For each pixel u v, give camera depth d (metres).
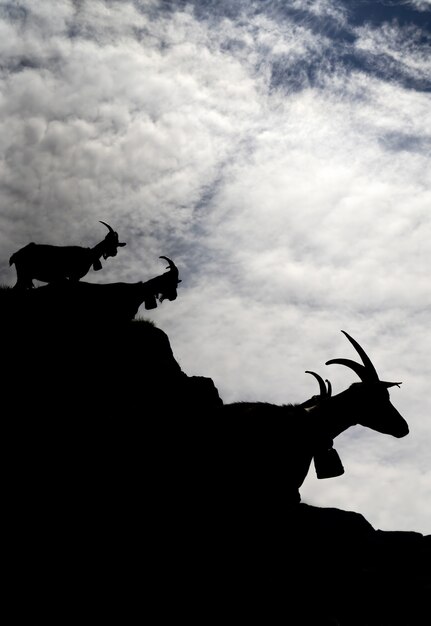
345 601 7.77
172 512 6.58
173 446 6.96
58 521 6.71
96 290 16.34
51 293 14.98
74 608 5.75
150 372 13.72
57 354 12.32
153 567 6.28
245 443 6.86
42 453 7.91
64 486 7.21
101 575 6.16
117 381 12.42
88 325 14.09
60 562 6.25
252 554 6.50
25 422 8.94
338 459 7.28
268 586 6.39
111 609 5.81
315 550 9.16
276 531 6.78
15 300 14.17
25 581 5.93
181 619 5.83
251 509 6.66
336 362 7.96
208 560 6.36
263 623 6.05
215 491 6.65
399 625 7.54
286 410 7.28
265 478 6.81
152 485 6.82
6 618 5.43
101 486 7.23
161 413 8.58
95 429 8.84
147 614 5.82
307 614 6.54
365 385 7.68
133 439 7.61
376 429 7.69
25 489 7.11
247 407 7.16
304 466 7.20
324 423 7.38
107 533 6.60
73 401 10.44
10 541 6.36
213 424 7.05
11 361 11.40
